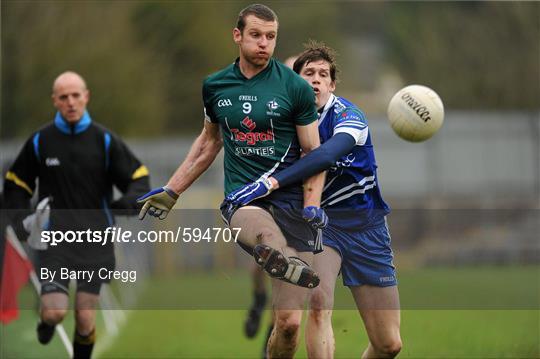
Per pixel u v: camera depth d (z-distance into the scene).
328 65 22.50
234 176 21.09
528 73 115.56
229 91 20.59
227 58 121.50
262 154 20.67
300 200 21.23
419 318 34.22
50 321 26.67
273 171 20.75
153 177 94.81
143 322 45.03
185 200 78.19
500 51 117.56
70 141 28.20
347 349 29.78
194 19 114.62
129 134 94.12
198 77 120.19
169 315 48.12
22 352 31.23
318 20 142.12
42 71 84.44
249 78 20.52
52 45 84.88
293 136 20.84
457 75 119.44
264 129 20.52
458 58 120.12
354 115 21.83
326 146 20.72
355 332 29.41
